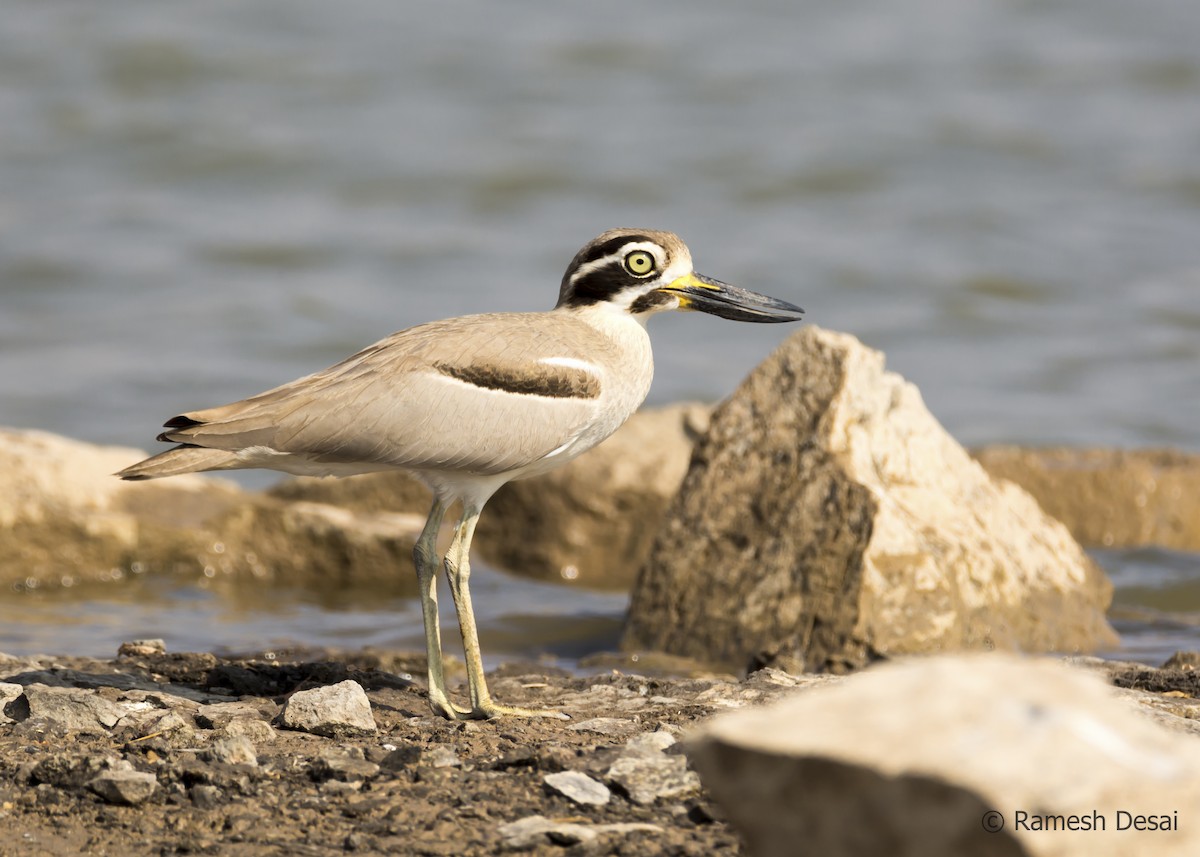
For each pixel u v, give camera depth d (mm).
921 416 14781
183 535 17828
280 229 34812
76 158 38781
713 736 6055
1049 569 14430
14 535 17234
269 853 7695
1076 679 6059
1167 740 5777
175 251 33375
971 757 5598
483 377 10500
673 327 30125
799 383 14547
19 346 28219
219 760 8844
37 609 16156
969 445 23828
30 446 18156
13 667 11562
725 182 38062
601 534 18453
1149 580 17219
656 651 14141
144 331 29031
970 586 13656
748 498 14227
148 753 9125
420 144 40281
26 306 30344
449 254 33312
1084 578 14648
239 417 10203
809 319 30141
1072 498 18891
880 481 14070
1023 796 5453
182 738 9422
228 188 37469
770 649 13172
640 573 14555
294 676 11641
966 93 44938
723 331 29922
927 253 33656
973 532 14078
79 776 8547
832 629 13195
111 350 28062
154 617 15945
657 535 14547
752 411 14594
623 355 11297
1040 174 38875
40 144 39531
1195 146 40594
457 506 19078
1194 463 19562
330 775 8727
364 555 17797
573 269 11625
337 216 35844
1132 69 46719
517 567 18578
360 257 33188
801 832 5914
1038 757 5582
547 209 36531
